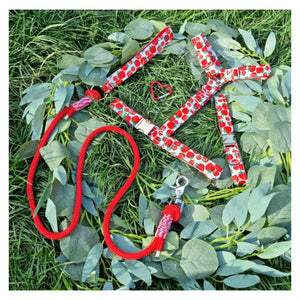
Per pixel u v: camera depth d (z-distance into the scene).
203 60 1.35
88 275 1.14
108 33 1.44
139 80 1.39
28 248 1.23
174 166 1.29
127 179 1.27
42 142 1.24
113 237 1.19
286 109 1.26
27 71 1.38
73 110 1.28
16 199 1.26
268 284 1.21
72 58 1.31
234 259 1.14
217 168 1.23
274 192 1.17
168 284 1.20
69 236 1.17
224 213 1.16
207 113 1.37
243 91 1.31
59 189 1.18
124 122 1.33
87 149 1.28
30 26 1.42
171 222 1.17
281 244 1.12
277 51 1.44
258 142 1.29
